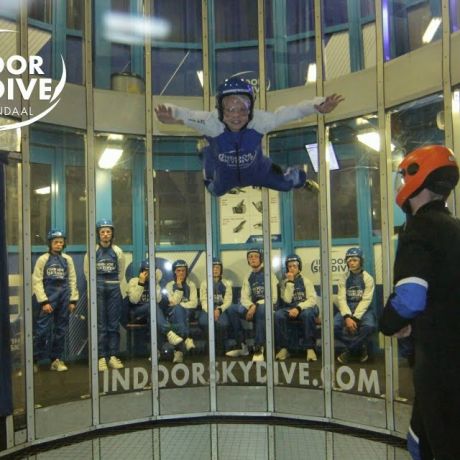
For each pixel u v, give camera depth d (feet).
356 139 16.90
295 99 17.92
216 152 10.69
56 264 16.57
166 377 18.11
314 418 17.11
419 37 15.15
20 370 15.16
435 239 6.74
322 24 17.48
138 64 18.53
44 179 16.49
